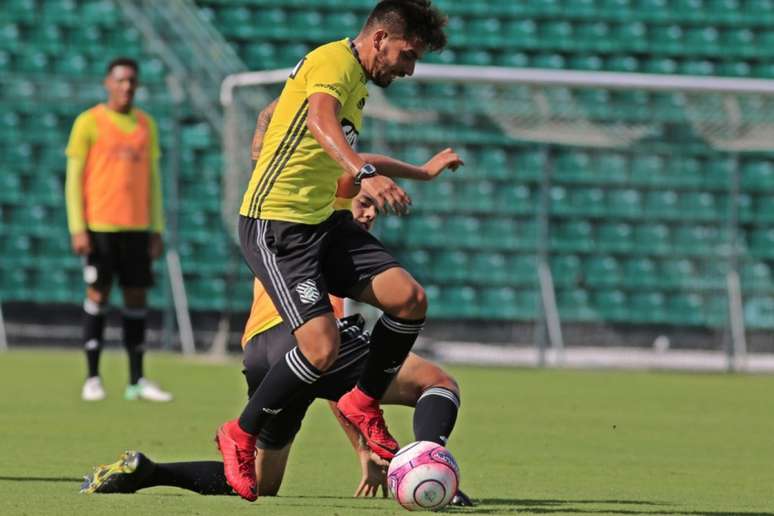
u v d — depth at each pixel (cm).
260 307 1881
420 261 6056
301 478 2142
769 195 6175
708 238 6122
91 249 3616
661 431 3134
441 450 1614
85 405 3447
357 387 1748
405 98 5741
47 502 1733
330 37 6956
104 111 3659
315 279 1673
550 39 7112
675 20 7200
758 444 2900
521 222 6116
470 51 7062
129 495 1823
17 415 3144
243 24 6925
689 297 6056
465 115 5678
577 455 2583
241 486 1688
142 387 3678
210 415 3247
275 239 1683
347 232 1744
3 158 6281
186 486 1852
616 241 6144
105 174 3625
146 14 6781
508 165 6100
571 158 6172
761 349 5903
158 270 5888
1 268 6100
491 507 1775
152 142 3706
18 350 5866
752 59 7219
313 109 1627
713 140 5791
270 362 1848
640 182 6169
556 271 6106
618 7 7175
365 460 1909
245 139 5491
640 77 5444
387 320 1716
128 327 3681
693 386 4753
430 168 1897
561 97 6022
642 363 5997
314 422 3150
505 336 5975
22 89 6209
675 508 1830
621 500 1916
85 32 6775
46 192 6256
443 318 5997
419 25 1684
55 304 6088
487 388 4378
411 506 1611
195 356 5638
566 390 4388
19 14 6794
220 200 6191
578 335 6022
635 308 6075
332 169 1711
